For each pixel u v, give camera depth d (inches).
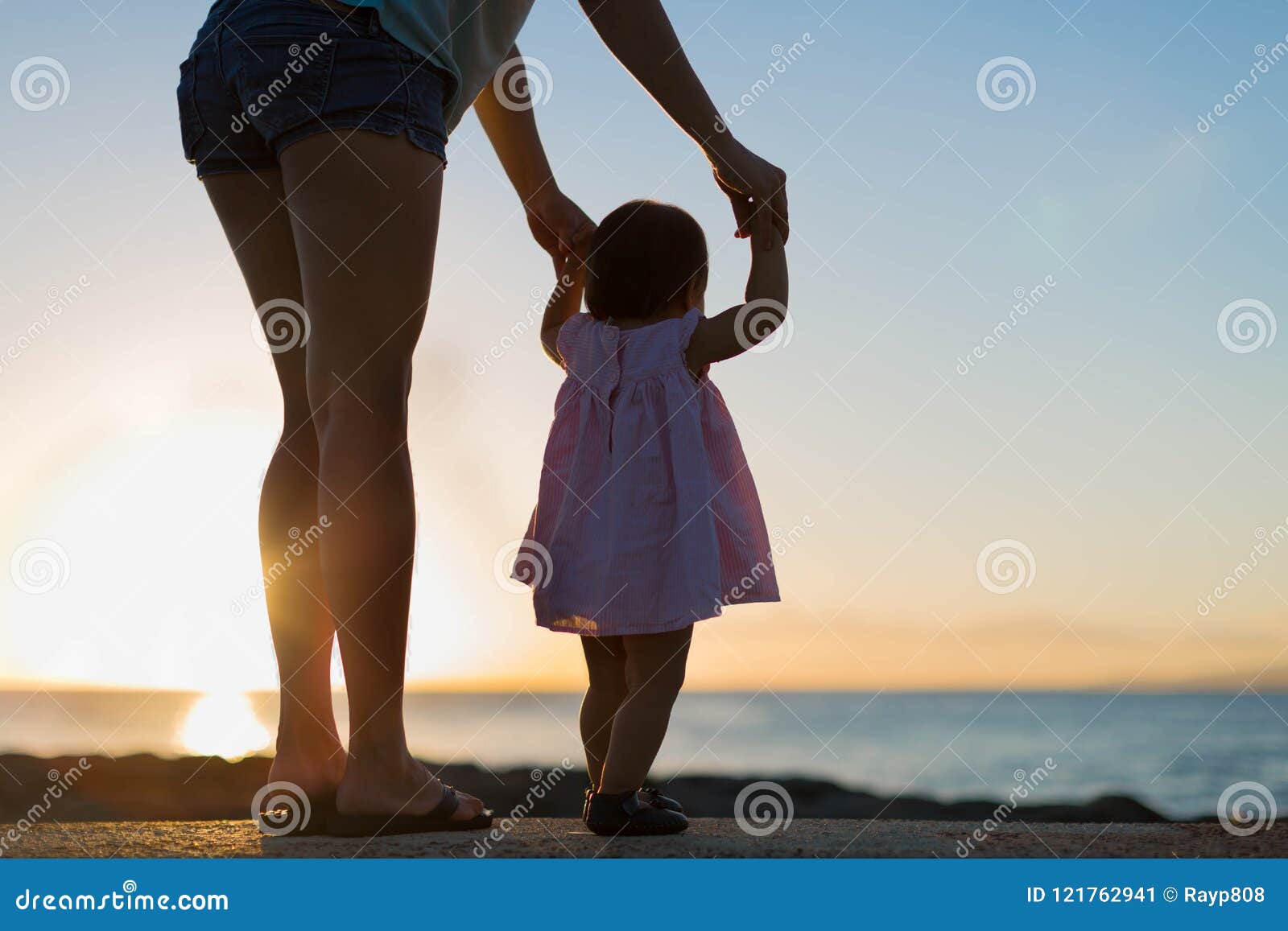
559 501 87.6
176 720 1827.0
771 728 1537.9
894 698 2218.3
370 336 69.2
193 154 78.9
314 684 75.2
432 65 72.9
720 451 87.7
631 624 80.7
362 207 68.6
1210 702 1907.0
